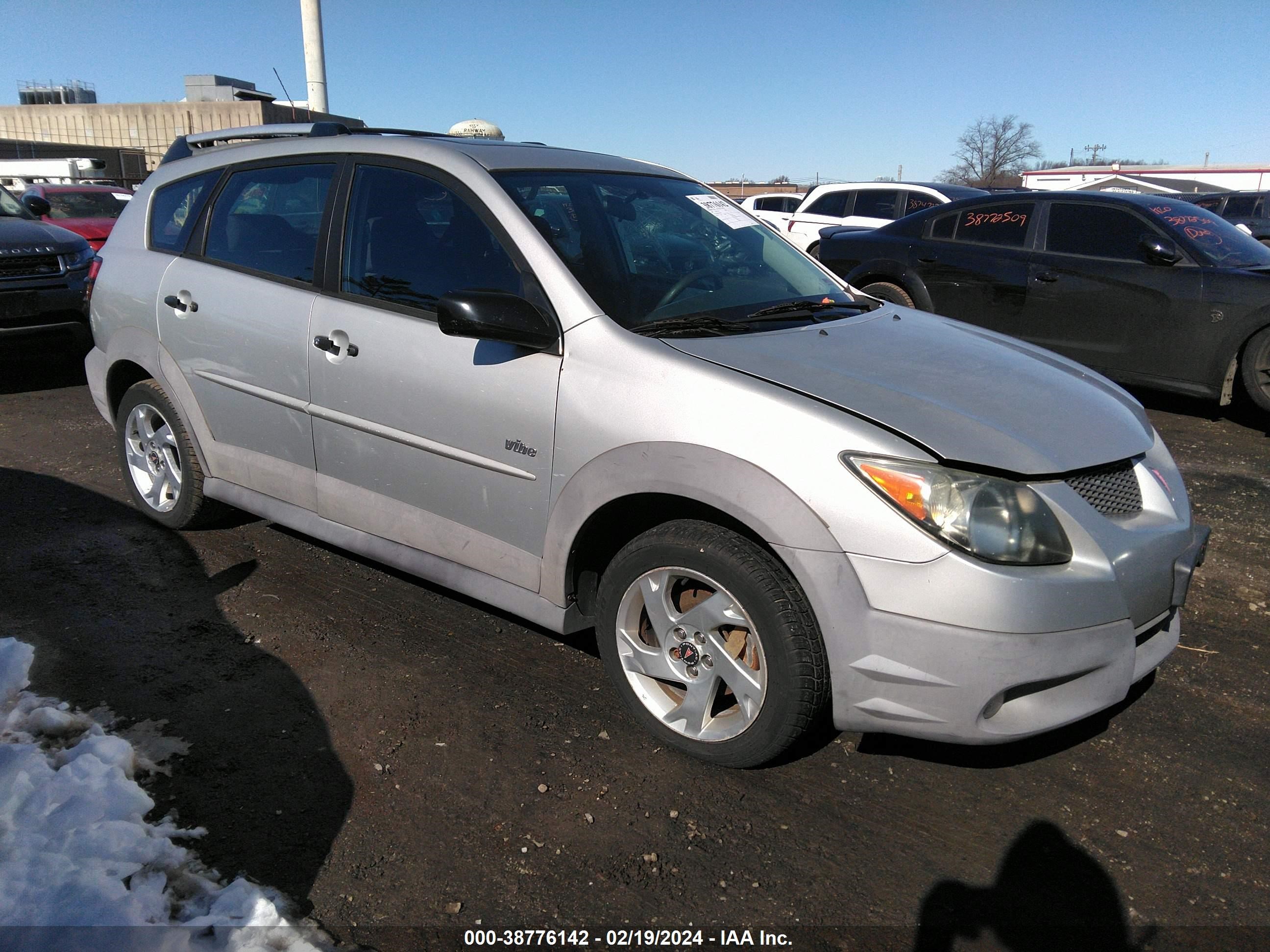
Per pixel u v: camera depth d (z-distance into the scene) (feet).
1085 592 7.23
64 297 22.76
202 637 10.65
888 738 9.13
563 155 10.96
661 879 7.22
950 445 7.32
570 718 9.29
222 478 12.50
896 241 26.16
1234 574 13.10
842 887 7.22
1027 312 23.04
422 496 10.03
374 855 7.37
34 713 8.91
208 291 11.87
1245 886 7.33
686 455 7.87
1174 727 9.46
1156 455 8.86
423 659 10.32
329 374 10.48
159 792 7.97
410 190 10.25
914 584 7.08
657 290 9.50
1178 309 20.44
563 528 8.80
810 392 7.82
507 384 9.01
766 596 7.63
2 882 6.74
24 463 16.83
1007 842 7.75
